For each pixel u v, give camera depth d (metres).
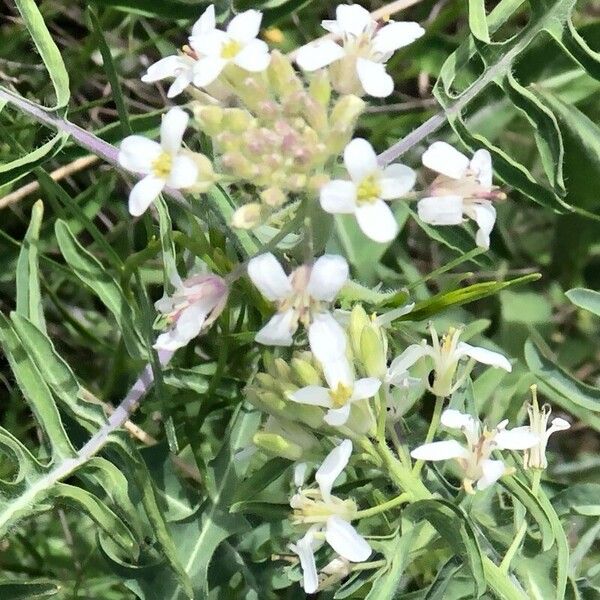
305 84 0.14
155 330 0.13
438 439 0.13
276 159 0.10
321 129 0.11
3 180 0.12
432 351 0.11
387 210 0.10
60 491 0.11
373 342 0.11
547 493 0.15
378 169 0.10
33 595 0.12
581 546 0.14
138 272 0.14
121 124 0.14
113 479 0.12
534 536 0.12
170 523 0.13
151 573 0.13
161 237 0.12
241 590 0.16
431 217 0.11
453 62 0.13
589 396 0.15
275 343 0.10
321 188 0.10
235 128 0.10
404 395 0.12
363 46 0.11
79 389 0.12
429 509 0.11
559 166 0.12
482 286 0.13
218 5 0.15
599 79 0.12
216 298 0.11
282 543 0.15
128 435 0.12
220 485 0.13
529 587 0.12
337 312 0.12
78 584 0.16
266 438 0.11
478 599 0.11
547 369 0.15
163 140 0.10
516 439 0.11
